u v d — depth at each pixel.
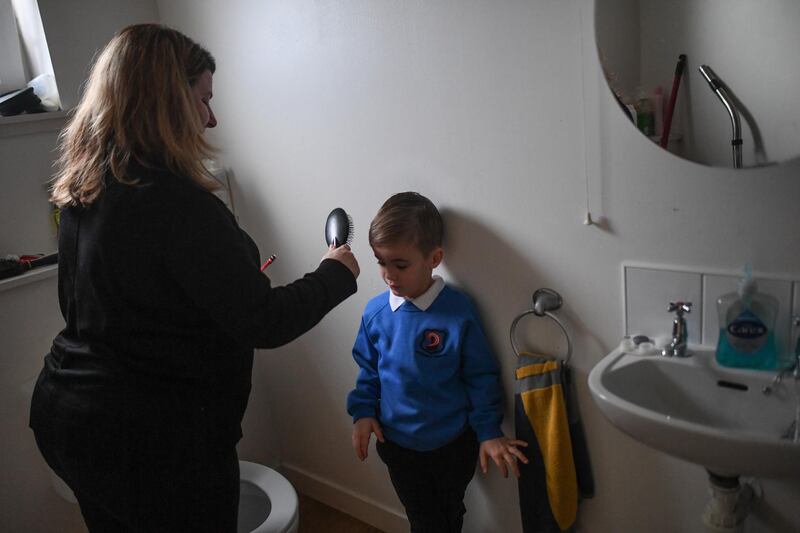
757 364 1.11
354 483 2.00
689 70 1.08
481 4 1.29
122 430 1.04
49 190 1.70
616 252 1.25
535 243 1.36
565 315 1.36
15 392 1.60
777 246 1.08
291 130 1.73
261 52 1.72
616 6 1.11
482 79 1.33
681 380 1.17
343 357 1.86
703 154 1.10
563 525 1.39
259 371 2.12
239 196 1.94
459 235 1.47
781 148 1.02
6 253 1.63
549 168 1.29
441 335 1.45
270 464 2.19
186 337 1.06
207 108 1.15
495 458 1.39
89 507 1.21
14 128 1.61
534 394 1.38
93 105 1.04
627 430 1.04
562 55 1.21
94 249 1.01
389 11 1.43
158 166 1.01
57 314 1.67
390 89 1.49
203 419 1.09
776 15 0.99
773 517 1.21
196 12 1.83
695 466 1.28
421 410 1.46
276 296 1.04
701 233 1.15
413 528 1.58
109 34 1.80
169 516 1.09
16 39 1.72
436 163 1.47
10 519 1.62
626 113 1.15
